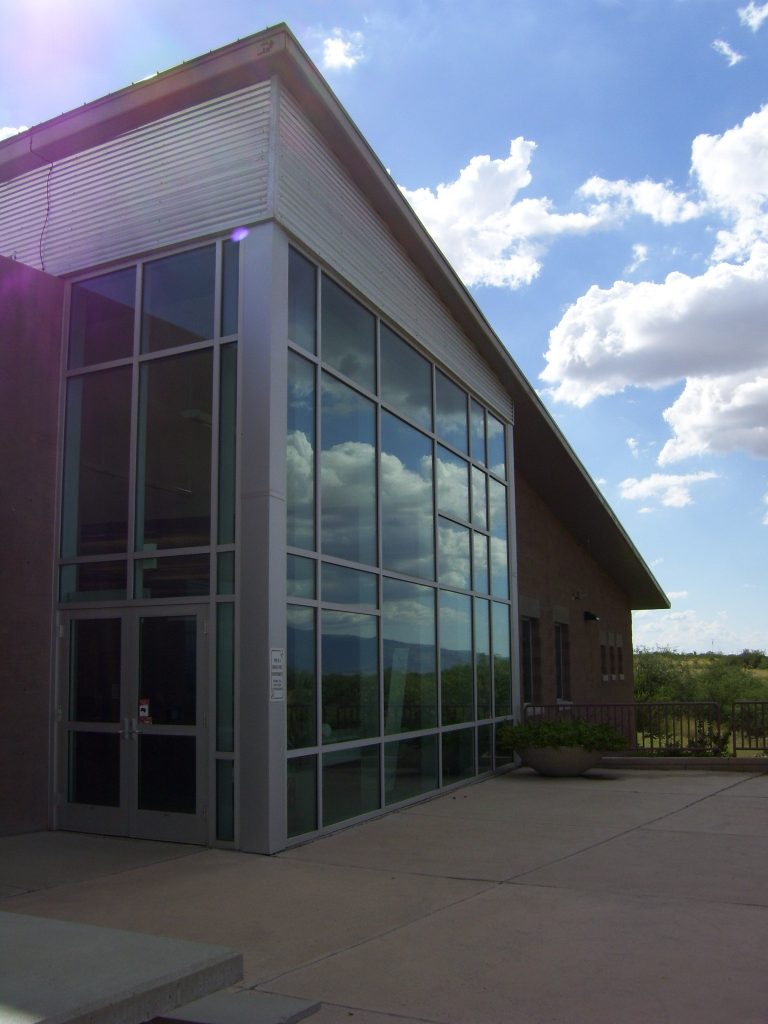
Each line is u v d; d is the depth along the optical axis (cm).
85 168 1074
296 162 1006
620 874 768
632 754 1579
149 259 1021
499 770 1530
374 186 1170
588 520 2439
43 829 978
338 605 1043
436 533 1361
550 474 2134
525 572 2120
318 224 1047
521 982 511
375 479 1172
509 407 1752
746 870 779
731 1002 475
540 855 852
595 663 2717
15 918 581
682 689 4962
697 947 566
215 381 951
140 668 955
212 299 974
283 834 884
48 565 1022
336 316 1105
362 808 1065
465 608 1463
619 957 550
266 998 488
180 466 966
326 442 1052
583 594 2614
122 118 1042
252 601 896
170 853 862
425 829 1002
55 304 1066
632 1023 451
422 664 1277
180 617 939
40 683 995
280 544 914
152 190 1024
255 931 614
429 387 1390
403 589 1234
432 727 1288
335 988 506
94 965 482
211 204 983
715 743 1556
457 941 589
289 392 975
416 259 1334
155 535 970
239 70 974
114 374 1029
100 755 969
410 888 729
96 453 1027
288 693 923
